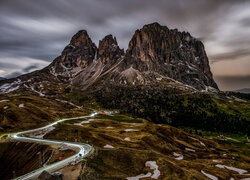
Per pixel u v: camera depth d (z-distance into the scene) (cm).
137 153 7819
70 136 10075
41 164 6419
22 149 8388
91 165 6191
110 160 6962
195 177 6588
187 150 12650
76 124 14100
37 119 13875
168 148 11431
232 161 10750
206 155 12038
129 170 6575
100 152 7406
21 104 16575
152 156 7788
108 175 5853
